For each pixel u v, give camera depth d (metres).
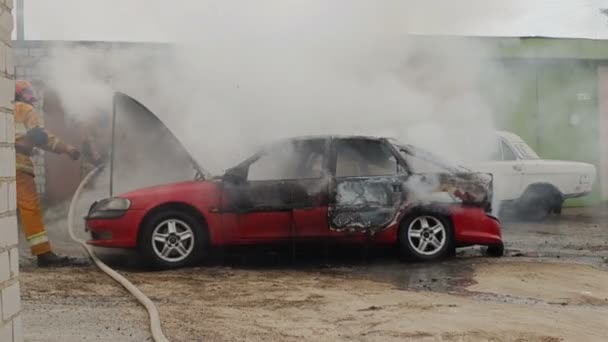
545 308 4.78
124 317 4.41
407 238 6.66
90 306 4.73
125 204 6.35
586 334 4.09
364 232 6.55
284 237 6.46
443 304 4.86
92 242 6.45
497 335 4.03
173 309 4.68
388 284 5.68
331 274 6.20
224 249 6.55
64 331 4.04
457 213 6.75
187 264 6.43
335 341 3.89
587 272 6.14
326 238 6.51
